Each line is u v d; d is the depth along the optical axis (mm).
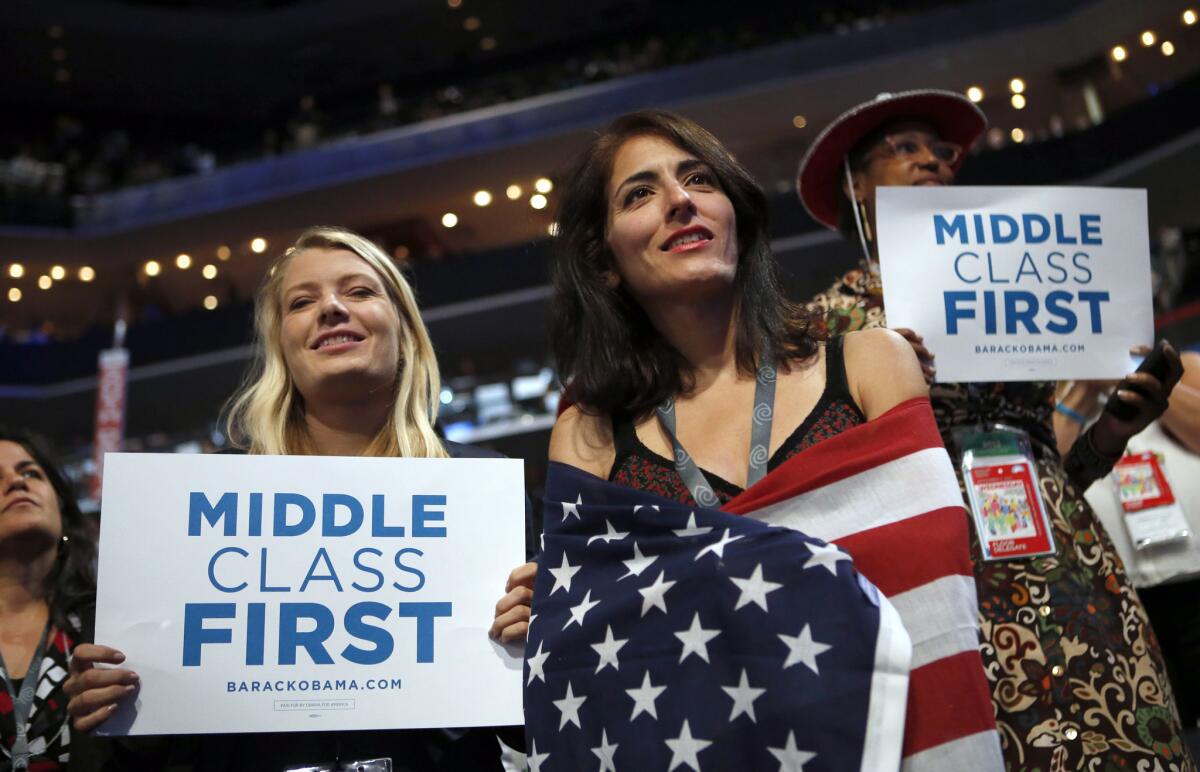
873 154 2422
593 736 1360
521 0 18297
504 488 1811
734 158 1772
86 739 1876
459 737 1798
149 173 16500
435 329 14945
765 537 1354
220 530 1714
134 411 15969
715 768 1270
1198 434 2432
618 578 1439
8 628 2477
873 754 1215
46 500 2596
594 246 1785
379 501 1765
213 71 19484
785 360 1597
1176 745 1672
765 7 17141
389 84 19734
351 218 15570
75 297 16516
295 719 1637
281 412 2047
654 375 1670
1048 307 2047
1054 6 13430
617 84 14758
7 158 17656
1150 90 13312
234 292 16516
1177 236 8578
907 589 1343
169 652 1650
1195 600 2490
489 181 15055
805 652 1272
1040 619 1737
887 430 1427
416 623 1707
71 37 18406
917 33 13852
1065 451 2645
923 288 2037
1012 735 1670
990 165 12641
